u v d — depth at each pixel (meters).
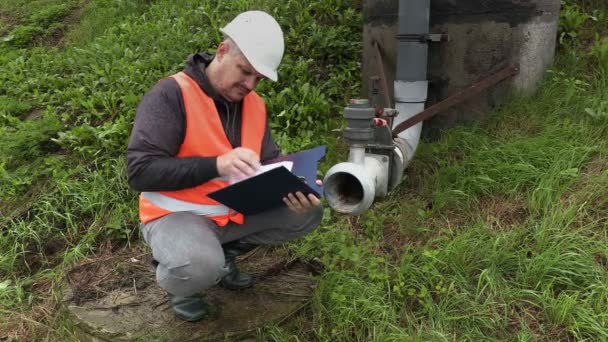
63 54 6.15
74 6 7.61
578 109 3.68
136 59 5.46
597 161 3.31
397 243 3.24
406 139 3.51
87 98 5.00
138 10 6.84
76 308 2.86
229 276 2.88
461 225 3.24
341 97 4.64
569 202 3.07
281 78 4.67
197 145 2.30
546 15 3.74
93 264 3.39
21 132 4.60
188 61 2.34
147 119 2.21
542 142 3.45
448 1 3.75
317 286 2.92
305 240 3.31
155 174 2.17
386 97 3.81
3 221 3.89
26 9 7.79
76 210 3.88
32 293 3.34
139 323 2.70
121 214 3.74
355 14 5.38
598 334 2.41
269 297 2.86
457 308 2.69
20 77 5.73
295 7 5.60
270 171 2.03
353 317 2.71
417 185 3.62
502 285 2.76
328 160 3.87
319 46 5.00
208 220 2.47
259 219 2.59
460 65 3.84
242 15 2.28
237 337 2.57
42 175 4.26
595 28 4.27
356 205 2.62
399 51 3.72
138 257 3.43
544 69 3.88
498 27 3.69
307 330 2.72
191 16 5.98
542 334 2.51
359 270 3.00
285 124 4.31
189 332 2.59
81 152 4.32
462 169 3.49
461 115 3.89
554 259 2.71
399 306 2.77
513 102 3.76
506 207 3.23
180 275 2.28
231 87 2.29
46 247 3.71
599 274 2.66
